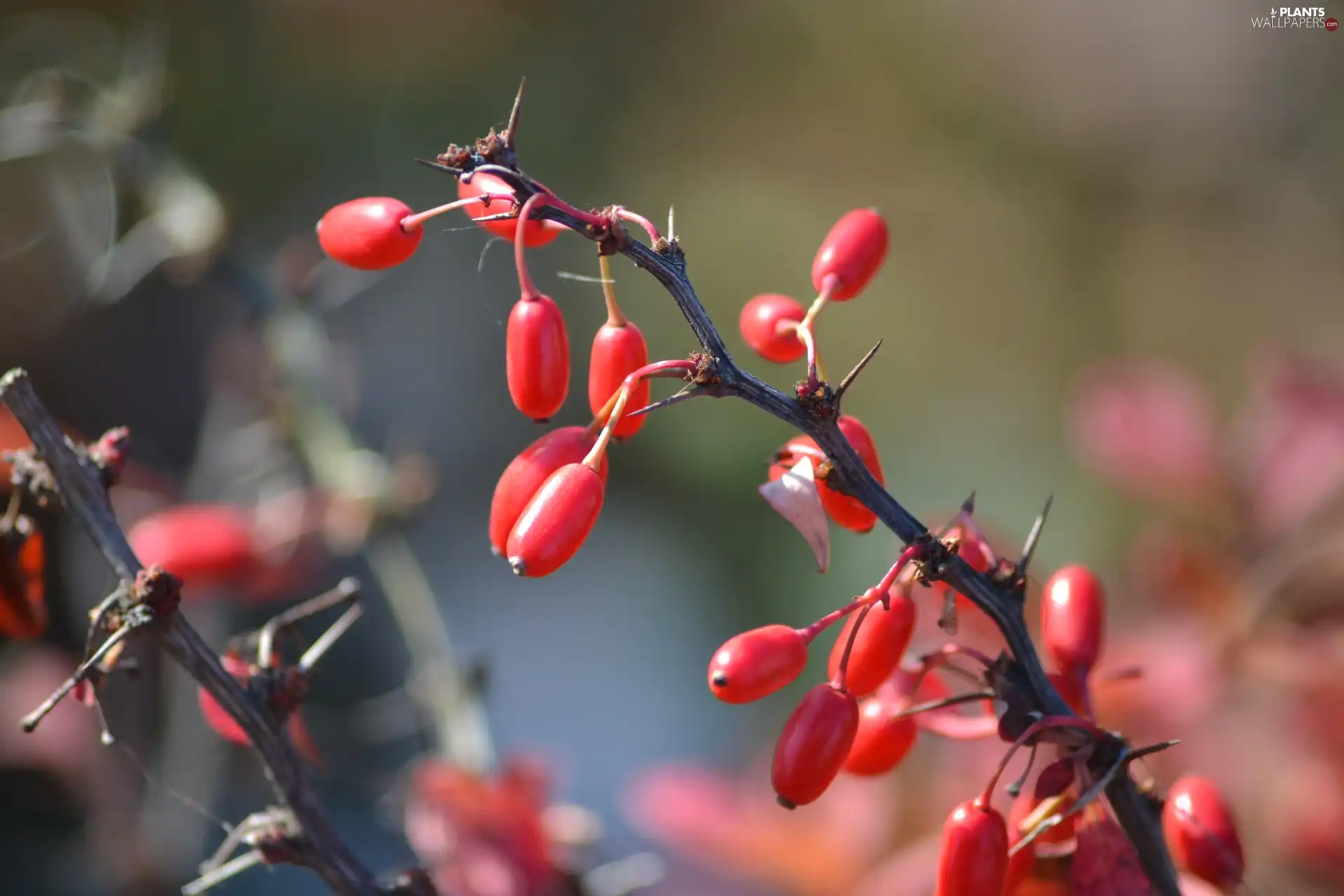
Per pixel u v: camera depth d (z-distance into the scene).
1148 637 0.41
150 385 0.82
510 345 0.33
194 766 0.47
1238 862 0.34
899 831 0.40
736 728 0.78
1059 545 0.82
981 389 0.97
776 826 0.40
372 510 0.50
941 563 0.33
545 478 0.33
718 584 0.89
